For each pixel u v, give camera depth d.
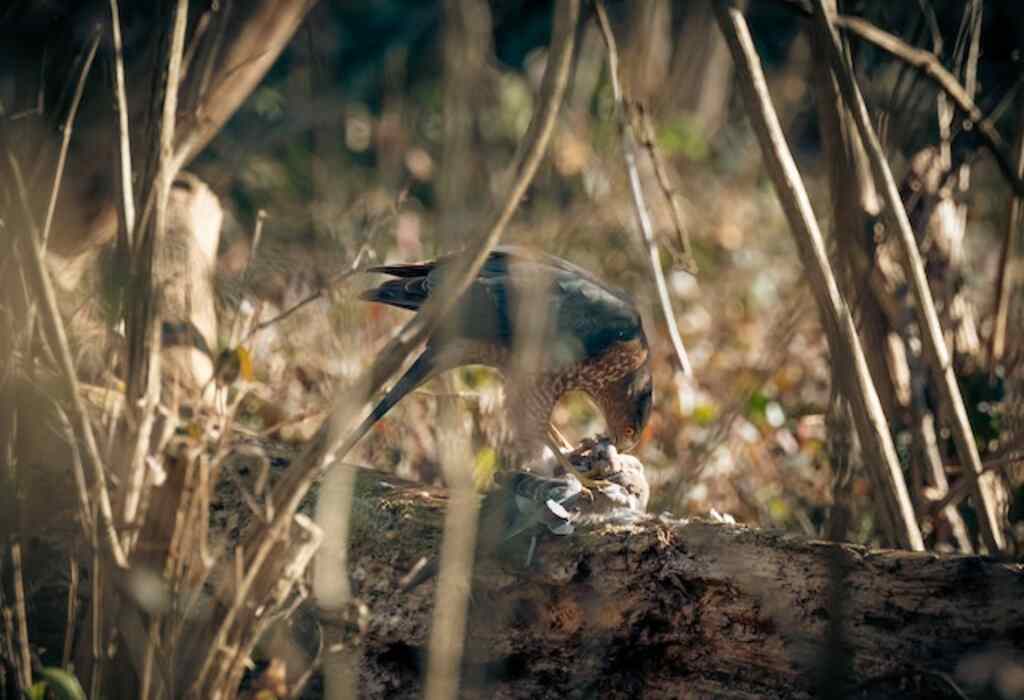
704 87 19.23
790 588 6.30
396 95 17.97
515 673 6.89
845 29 9.19
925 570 6.10
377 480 7.47
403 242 14.23
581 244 13.63
